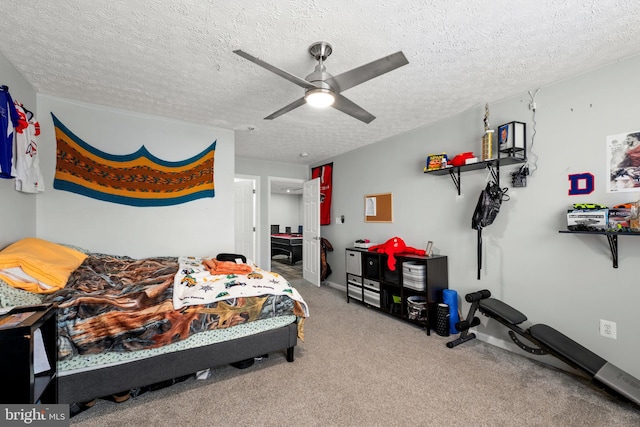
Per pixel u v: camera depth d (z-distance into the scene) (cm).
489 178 281
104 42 180
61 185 269
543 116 240
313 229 523
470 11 151
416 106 284
